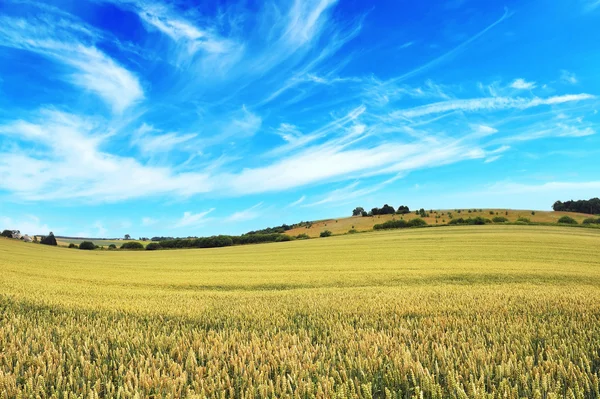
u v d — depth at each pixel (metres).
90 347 6.88
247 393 4.45
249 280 24.59
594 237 53.72
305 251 51.47
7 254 47.75
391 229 83.12
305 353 5.80
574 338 6.91
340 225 107.50
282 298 14.33
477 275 24.89
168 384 4.82
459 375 4.81
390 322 8.95
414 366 5.06
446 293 14.20
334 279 24.02
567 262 33.03
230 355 6.07
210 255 54.34
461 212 110.12
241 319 9.84
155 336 7.66
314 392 4.62
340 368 5.35
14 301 12.59
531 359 5.20
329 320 9.22
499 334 7.07
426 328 7.89
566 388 4.73
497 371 4.93
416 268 29.48
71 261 45.25
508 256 37.16
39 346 6.92
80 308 11.75
